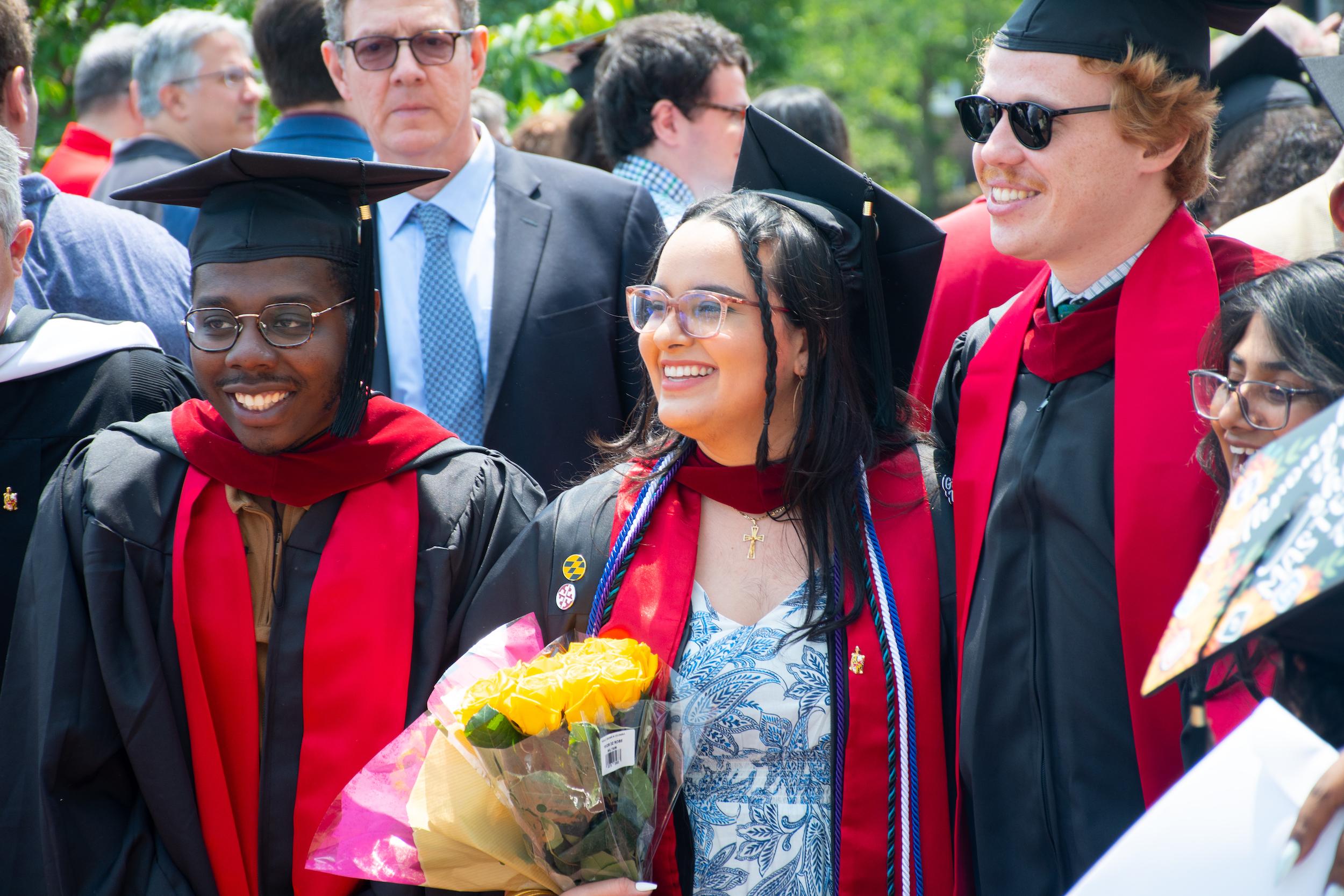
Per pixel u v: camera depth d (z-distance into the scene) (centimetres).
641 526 371
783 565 369
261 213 378
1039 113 340
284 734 372
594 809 328
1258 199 589
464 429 529
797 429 373
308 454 386
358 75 547
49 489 390
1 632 409
